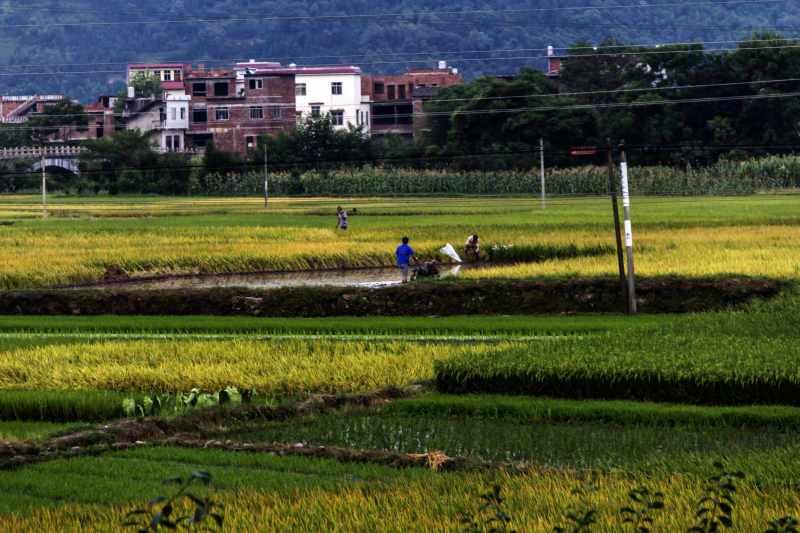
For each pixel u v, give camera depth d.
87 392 45.75
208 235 141.75
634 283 77.38
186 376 48.34
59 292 83.12
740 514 25.84
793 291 74.44
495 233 135.50
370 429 40.00
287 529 26.17
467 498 28.69
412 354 53.50
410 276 105.88
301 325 69.56
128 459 35.06
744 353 45.72
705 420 39.16
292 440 38.84
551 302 79.75
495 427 39.97
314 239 134.50
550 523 25.66
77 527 26.42
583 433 38.69
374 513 27.45
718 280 78.81
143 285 102.06
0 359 53.84
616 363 44.47
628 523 25.19
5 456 34.97
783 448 34.53
